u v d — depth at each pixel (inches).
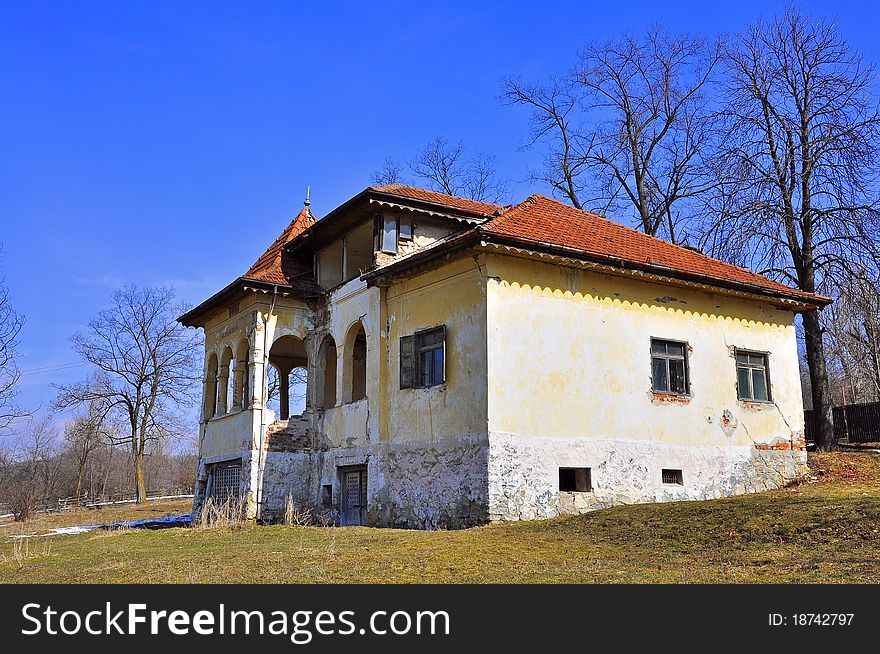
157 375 1990.7
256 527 718.5
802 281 996.6
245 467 824.3
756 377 798.5
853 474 810.2
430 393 677.3
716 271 781.9
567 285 678.5
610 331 696.4
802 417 820.0
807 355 1012.5
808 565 353.7
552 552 443.2
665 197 1357.0
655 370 721.6
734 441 759.7
